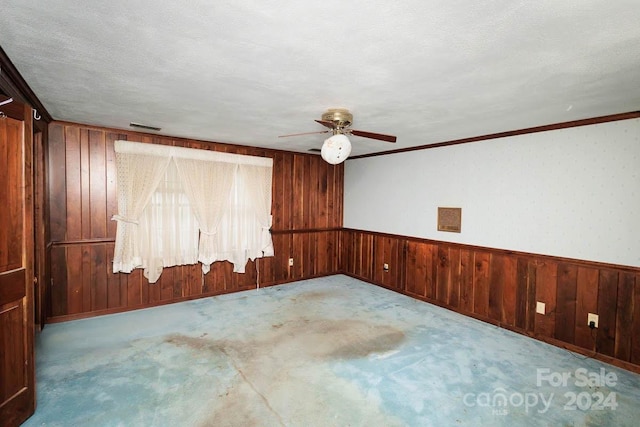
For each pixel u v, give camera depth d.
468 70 1.97
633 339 2.78
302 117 3.12
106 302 3.89
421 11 1.36
